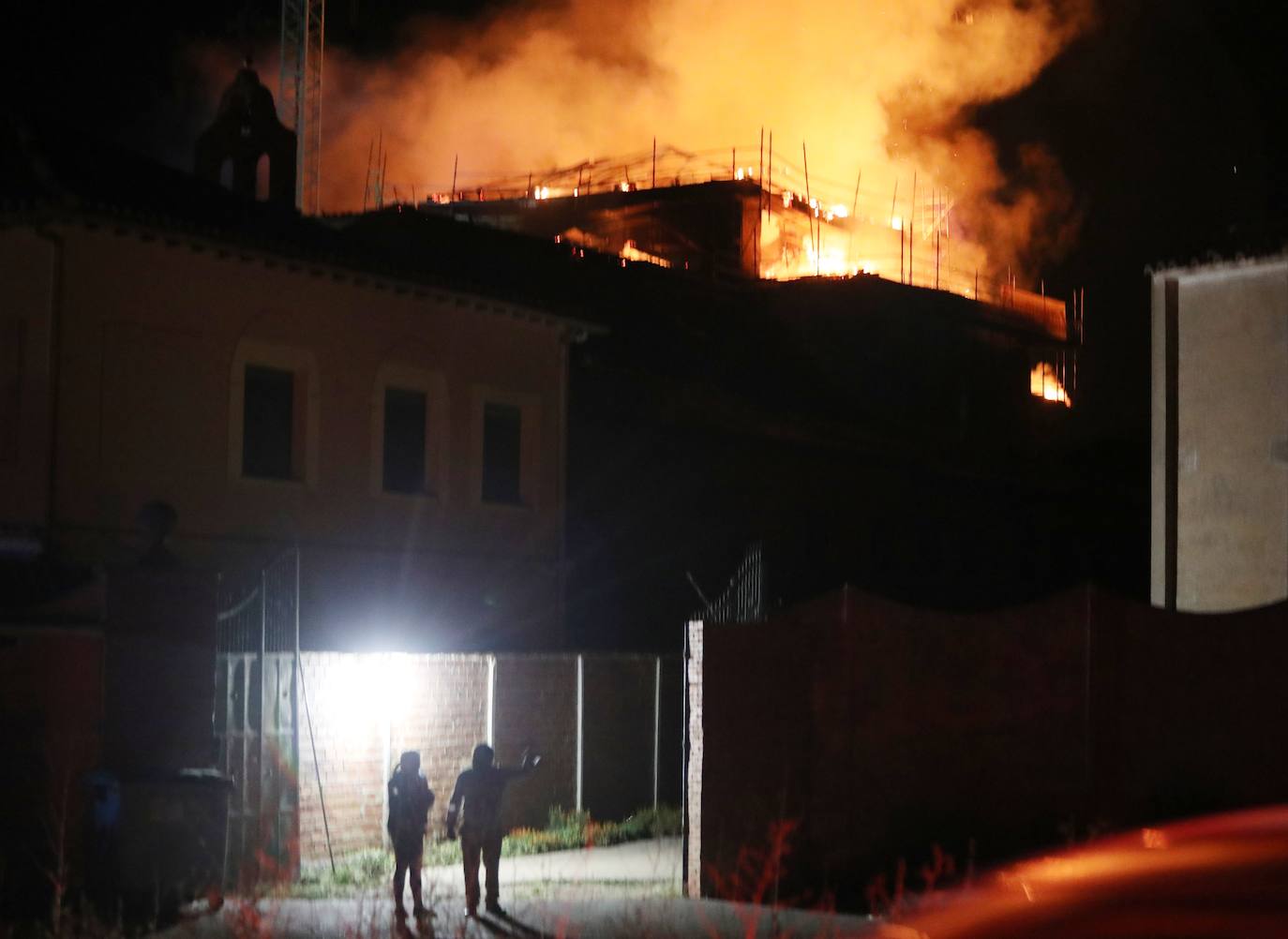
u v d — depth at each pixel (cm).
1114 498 3753
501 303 2342
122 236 1944
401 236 3256
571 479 2745
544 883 1648
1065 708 1476
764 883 1512
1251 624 1414
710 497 2934
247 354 2073
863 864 1510
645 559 2806
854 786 1527
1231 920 797
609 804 2100
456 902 1524
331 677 1742
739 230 4075
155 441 1967
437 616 2267
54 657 1453
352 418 2189
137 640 1455
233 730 1602
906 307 3644
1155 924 809
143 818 1388
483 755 1453
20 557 1845
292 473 2125
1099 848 1170
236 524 2041
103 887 1377
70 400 1891
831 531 3122
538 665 2016
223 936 1332
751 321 3597
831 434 3155
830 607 1554
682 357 3353
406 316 2270
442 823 1869
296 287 2134
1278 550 1828
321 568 2127
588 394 2817
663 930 1352
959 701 1517
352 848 1753
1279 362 1850
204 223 2044
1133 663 1458
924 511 3322
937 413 3716
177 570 1491
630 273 3544
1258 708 1403
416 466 2284
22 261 1912
